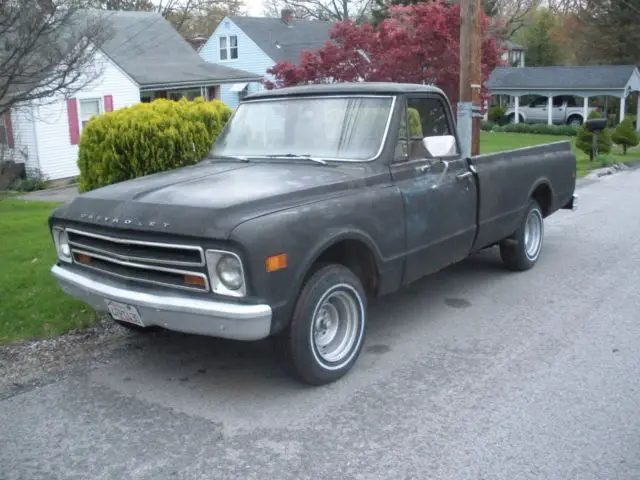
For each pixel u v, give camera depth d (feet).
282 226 13.38
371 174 16.20
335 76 44.62
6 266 22.80
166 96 90.38
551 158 25.27
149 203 14.10
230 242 12.71
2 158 62.59
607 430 12.96
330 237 14.33
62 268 16.15
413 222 17.07
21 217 32.94
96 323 18.70
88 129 28.17
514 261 24.08
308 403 14.30
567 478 11.37
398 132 17.17
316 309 14.35
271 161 17.63
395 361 16.52
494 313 20.10
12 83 31.42
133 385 15.25
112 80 74.54
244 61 120.98
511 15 152.15
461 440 12.67
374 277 16.25
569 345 17.44
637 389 14.76
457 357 16.72
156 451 12.44
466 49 32.09
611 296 21.63
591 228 33.22
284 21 128.36
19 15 29.58
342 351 15.44
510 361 16.43
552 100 141.38
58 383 15.33
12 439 12.89
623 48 147.13
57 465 11.99
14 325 18.12
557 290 22.36
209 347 17.49
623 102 127.65
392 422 13.43
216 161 18.57
